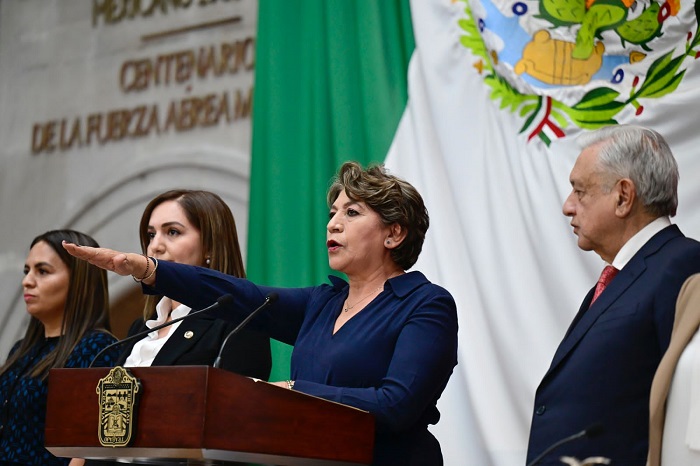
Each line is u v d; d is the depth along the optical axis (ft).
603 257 11.88
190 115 25.61
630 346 10.69
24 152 27.73
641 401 10.60
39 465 15.84
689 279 10.52
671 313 10.63
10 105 28.14
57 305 17.42
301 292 13.38
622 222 11.53
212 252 14.88
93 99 27.04
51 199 27.14
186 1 26.16
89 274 17.07
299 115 19.57
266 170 19.47
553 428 10.84
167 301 14.71
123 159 26.35
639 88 16.06
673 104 15.55
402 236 12.69
